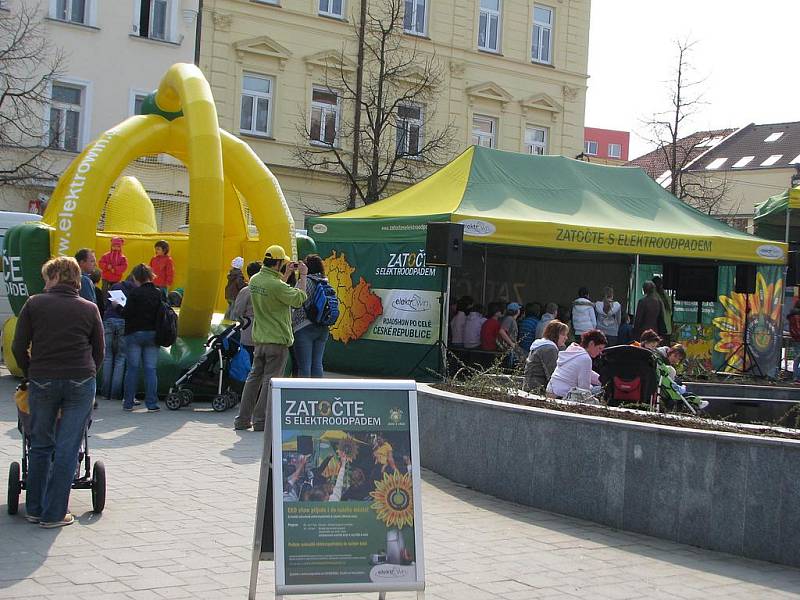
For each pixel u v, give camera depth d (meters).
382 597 5.50
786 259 18.86
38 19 27.23
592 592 5.97
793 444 6.91
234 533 6.75
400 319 17.30
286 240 15.13
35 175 26.14
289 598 5.47
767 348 20.89
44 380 6.61
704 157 65.00
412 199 18.00
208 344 12.62
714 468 7.19
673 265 19.92
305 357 12.05
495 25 35.81
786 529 6.89
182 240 17.77
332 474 5.05
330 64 32.25
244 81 31.11
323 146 32.09
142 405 12.72
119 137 14.13
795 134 63.75
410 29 33.94
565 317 19.53
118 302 12.77
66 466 6.68
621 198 18.98
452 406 9.15
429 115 34.06
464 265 21.25
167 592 5.45
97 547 6.27
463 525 7.48
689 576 6.47
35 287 13.58
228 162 14.98
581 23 37.56
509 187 17.91
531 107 36.47
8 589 5.37
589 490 7.82
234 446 10.09
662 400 10.85
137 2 28.83
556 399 9.24
